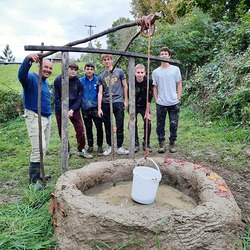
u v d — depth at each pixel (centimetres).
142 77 432
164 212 196
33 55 295
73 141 565
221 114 629
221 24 1056
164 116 459
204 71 785
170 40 970
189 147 489
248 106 543
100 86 441
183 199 261
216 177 255
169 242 189
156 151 475
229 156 437
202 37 1024
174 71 444
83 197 215
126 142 543
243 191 314
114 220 191
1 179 379
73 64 419
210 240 194
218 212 201
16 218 251
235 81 622
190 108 757
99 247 193
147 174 263
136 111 462
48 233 227
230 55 733
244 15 819
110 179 291
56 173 391
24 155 508
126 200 259
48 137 370
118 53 291
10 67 1723
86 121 466
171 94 447
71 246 203
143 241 189
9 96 981
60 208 217
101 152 474
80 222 199
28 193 302
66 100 283
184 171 276
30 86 324
